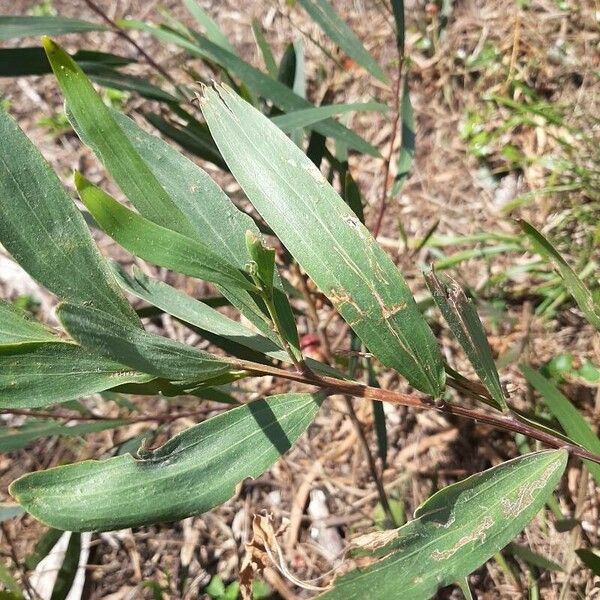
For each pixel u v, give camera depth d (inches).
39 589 20.0
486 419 9.6
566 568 16.4
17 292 27.4
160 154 9.7
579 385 20.6
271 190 8.5
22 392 7.2
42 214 7.7
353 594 8.2
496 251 23.7
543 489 9.0
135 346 7.4
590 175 24.0
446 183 27.5
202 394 14.4
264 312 9.0
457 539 8.6
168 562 21.1
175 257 7.6
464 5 31.3
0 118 7.6
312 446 22.4
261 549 10.9
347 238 8.4
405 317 8.7
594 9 28.6
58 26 16.9
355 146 17.1
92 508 7.7
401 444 21.7
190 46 19.4
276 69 19.9
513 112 27.8
